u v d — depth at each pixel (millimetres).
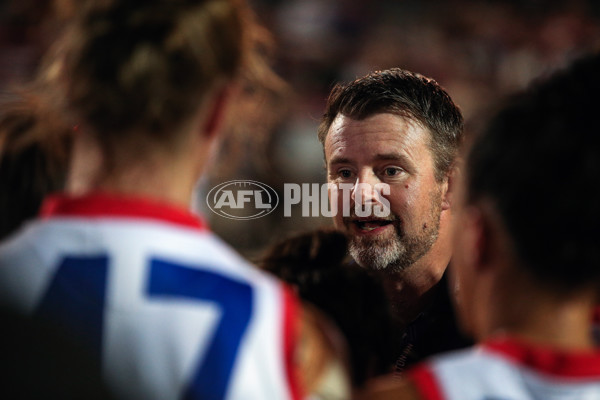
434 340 5449
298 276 4062
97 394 2547
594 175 2752
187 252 2723
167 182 2799
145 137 2752
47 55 3055
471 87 35594
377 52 35094
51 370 2576
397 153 5367
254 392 2562
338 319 3885
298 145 26188
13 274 2707
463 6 39156
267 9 34656
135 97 2672
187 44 2693
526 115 2945
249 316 2646
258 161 3605
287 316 2715
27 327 2621
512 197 2838
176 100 2713
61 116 2979
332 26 35250
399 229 5441
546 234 2768
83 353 2568
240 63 2912
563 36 39125
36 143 4273
